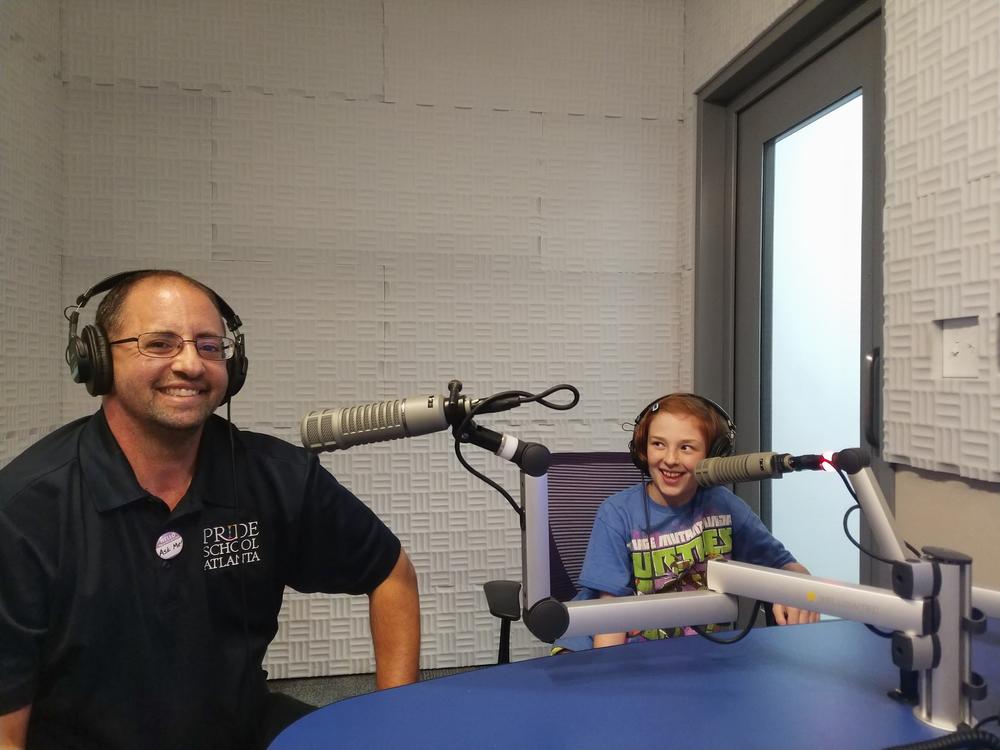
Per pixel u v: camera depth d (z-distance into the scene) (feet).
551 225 8.16
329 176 7.71
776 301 7.30
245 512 3.89
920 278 4.80
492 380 8.05
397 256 7.84
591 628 2.86
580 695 2.72
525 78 8.07
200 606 3.65
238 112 7.54
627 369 8.36
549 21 8.11
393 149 7.82
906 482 5.00
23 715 3.23
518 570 8.05
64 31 7.22
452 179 7.94
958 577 2.48
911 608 2.46
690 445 4.64
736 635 3.34
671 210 8.45
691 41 8.25
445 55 7.91
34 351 6.61
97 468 3.52
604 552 4.57
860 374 6.02
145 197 7.39
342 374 7.75
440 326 7.94
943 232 4.61
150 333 3.49
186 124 7.45
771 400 7.38
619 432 8.33
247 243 7.57
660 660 3.08
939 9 4.65
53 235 7.04
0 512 3.28
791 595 2.82
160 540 3.56
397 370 7.86
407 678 4.19
